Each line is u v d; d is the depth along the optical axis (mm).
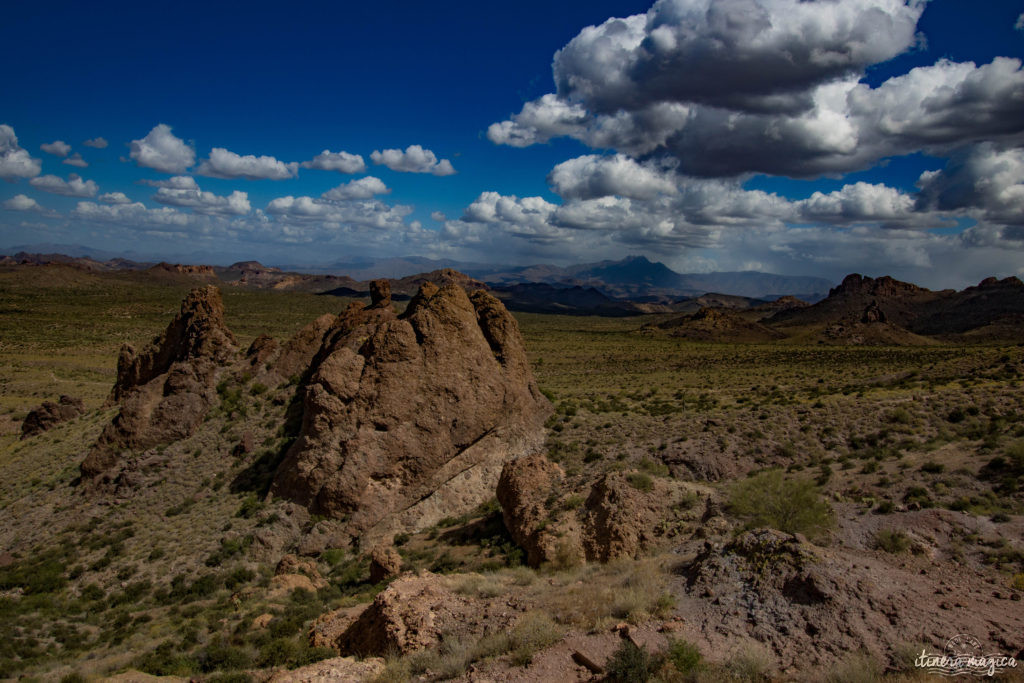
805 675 10250
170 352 47938
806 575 13766
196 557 27938
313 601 23594
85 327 176875
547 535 23891
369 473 32031
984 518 20219
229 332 47250
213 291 48250
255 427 38000
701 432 44469
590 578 18469
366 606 20578
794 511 21547
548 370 121250
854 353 127562
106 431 36250
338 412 32875
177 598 25297
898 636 11539
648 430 46281
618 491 24609
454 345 37344
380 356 34688
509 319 44094
